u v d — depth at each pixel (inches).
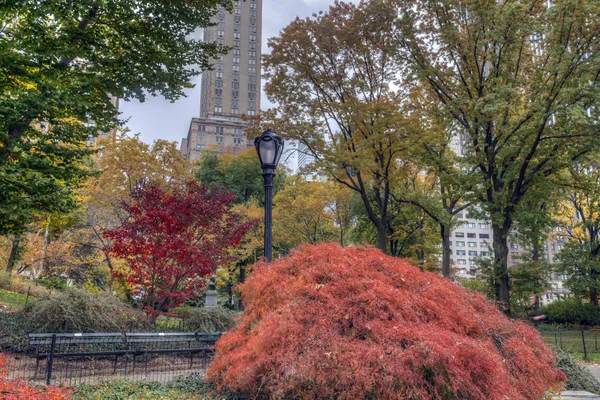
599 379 450.6
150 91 567.2
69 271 899.4
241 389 201.8
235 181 1464.1
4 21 476.7
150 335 372.5
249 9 5059.1
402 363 149.5
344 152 679.7
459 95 805.2
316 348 164.7
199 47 584.7
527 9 716.7
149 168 832.9
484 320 204.4
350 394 149.9
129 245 470.3
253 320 212.7
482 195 818.8
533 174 759.1
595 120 624.1
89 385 271.9
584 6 606.2
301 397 172.2
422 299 186.5
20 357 346.3
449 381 152.1
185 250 459.8
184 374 323.0
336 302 178.7
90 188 777.6
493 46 748.0
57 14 427.2
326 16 732.0
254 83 4901.6
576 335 900.0
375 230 1182.9
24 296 727.7
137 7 512.1
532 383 186.9
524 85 772.6
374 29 721.6
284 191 1171.3
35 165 423.5
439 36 746.8
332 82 740.7
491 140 789.2
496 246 800.9
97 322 386.0
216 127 4601.4
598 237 1266.0
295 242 1186.0
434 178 1115.3
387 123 668.1
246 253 1128.8
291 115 747.4
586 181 806.5
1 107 380.2
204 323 469.7
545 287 898.7
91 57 493.0
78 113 475.5
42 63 430.9
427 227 1133.7
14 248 861.2
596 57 624.7
